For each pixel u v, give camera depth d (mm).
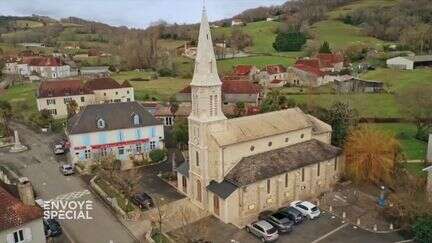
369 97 111750
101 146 77938
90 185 68000
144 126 80312
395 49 181875
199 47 53906
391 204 55219
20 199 51312
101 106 80312
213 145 55375
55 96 116438
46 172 74688
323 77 141750
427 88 101688
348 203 58906
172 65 177250
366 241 49188
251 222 55000
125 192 62688
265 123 61125
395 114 96188
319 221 54375
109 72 182125
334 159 64250
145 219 55906
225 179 55875
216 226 53562
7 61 195375
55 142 94312
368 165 62688
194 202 60219
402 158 65188
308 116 70875
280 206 58156
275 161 58562
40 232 46406
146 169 74500
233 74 151000
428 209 49188
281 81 141250
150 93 139250
